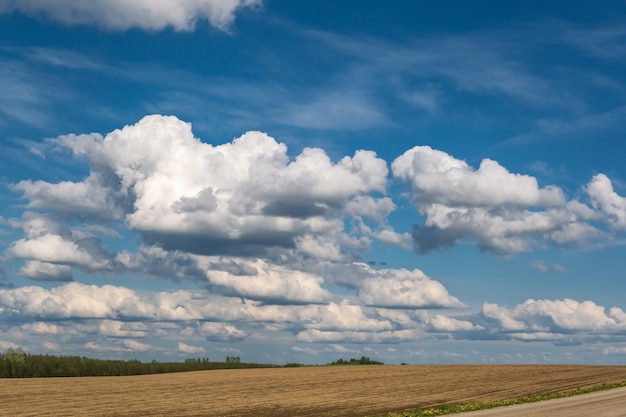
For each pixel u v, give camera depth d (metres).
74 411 47.50
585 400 44.00
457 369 94.62
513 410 37.56
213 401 54.34
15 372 101.38
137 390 67.00
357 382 74.56
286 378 82.88
